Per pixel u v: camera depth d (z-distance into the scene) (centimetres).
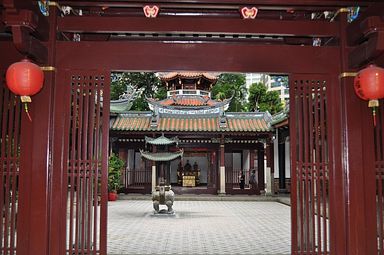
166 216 1686
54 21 604
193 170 3066
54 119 605
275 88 5600
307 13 677
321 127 621
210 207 2103
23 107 595
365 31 516
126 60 617
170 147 2773
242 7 599
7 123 607
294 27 621
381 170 606
